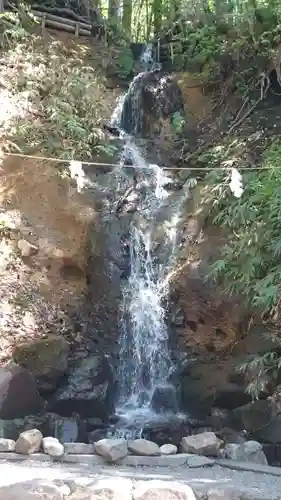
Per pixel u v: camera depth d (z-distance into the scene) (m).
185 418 5.20
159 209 6.77
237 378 5.05
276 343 4.88
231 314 5.46
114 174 7.37
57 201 6.57
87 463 3.58
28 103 7.45
